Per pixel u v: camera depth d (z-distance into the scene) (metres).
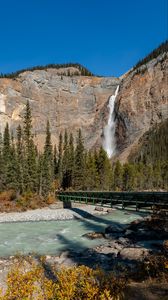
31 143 67.88
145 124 178.00
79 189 76.25
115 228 28.20
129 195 25.77
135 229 27.41
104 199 31.97
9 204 49.34
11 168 57.69
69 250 21.48
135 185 100.25
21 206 49.28
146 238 23.77
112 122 199.50
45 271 13.59
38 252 20.86
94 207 51.75
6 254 20.20
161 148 139.12
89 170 84.75
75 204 55.62
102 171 89.31
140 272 10.03
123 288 6.71
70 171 80.38
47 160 72.19
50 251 21.25
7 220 38.91
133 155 149.38
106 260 17.42
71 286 5.57
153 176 110.25
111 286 6.26
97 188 83.94
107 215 42.62
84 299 5.59
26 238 26.41
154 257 11.12
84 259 17.81
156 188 107.88
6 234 28.67
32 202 52.31
